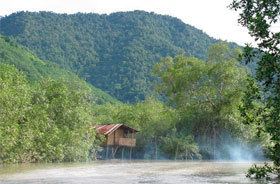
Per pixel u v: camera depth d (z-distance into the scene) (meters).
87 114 58.59
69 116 55.50
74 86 62.28
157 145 73.44
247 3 17.64
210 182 24.42
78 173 30.58
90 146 59.34
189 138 71.94
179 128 76.88
